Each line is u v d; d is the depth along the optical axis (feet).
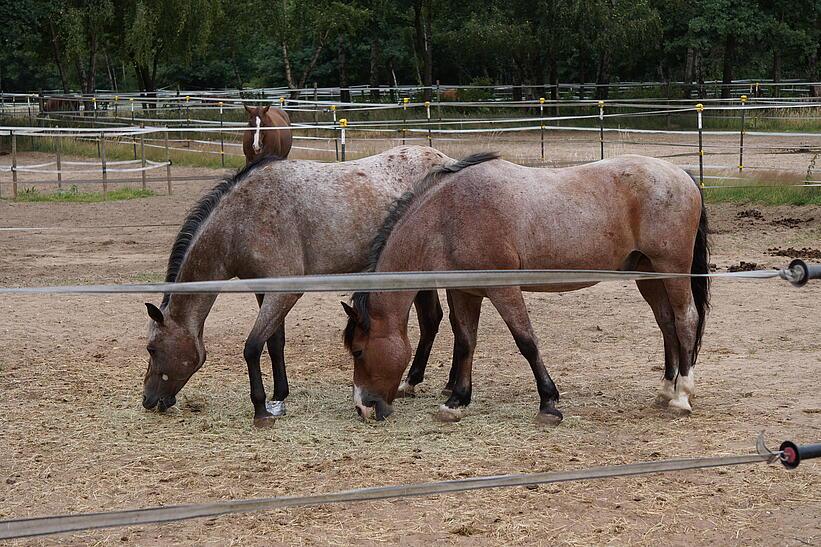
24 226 52.39
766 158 67.51
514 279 11.34
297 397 21.67
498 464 16.57
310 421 19.70
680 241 18.95
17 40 118.42
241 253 19.22
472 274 11.16
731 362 23.86
